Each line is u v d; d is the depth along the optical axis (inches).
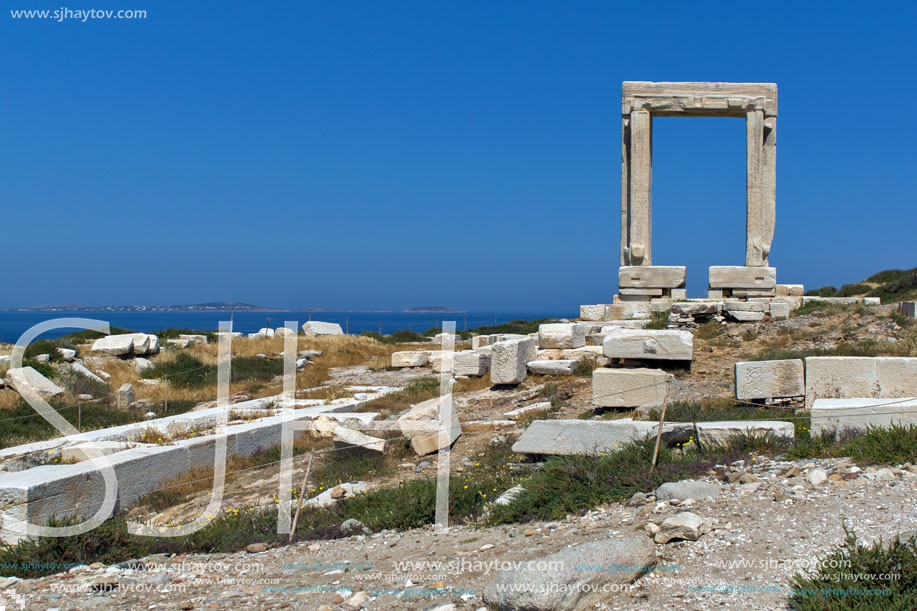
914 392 465.7
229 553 346.3
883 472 312.3
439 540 333.7
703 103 1090.1
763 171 1100.5
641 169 1094.4
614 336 655.1
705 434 412.5
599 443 441.7
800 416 454.9
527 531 320.5
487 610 221.6
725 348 764.0
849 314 868.0
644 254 1090.7
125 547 347.6
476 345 905.5
